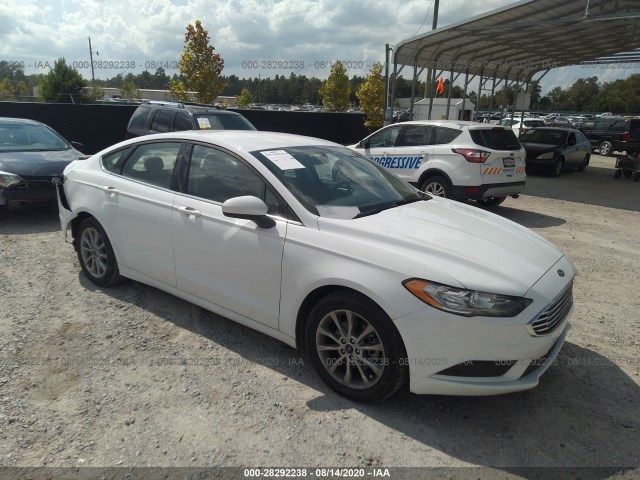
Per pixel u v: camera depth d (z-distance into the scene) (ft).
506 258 9.79
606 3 38.04
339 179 12.28
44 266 17.17
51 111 58.23
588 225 27.91
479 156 27.17
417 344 8.95
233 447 8.70
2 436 8.71
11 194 21.91
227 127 33.27
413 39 46.70
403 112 102.01
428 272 9.01
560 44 51.16
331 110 103.86
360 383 10.06
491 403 10.30
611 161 69.15
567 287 10.08
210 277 11.93
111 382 10.47
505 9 38.55
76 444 8.61
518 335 8.79
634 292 17.07
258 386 10.52
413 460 8.57
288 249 10.34
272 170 11.29
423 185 29.48
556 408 10.21
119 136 61.52
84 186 14.93
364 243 9.73
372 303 9.37
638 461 8.75
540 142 51.11
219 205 11.72
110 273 14.76
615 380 11.34
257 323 11.27
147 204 13.05
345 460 8.50
